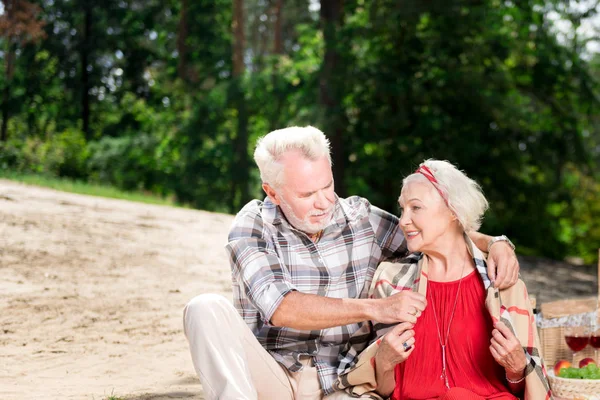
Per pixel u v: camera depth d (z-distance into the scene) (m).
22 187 15.30
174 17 38.28
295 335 3.28
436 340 3.11
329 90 22.03
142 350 6.58
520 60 24.44
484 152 22.08
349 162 23.06
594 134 28.47
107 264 10.15
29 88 35.59
